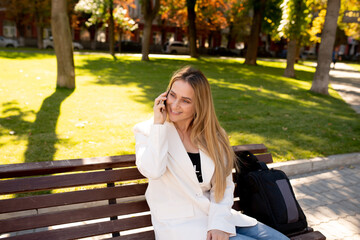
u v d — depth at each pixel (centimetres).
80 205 338
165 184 216
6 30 3697
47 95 796
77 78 1116
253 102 914
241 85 1255
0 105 668
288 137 614
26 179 207
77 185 220
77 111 672
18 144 465
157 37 4356
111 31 2395
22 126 547
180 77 214
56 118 610
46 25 3194
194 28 2697
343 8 1842
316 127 705
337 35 4616
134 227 230
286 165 479
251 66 2283
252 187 246
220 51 4419
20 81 953
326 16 1173
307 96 1125
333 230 350
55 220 211
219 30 4569
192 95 212
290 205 241
